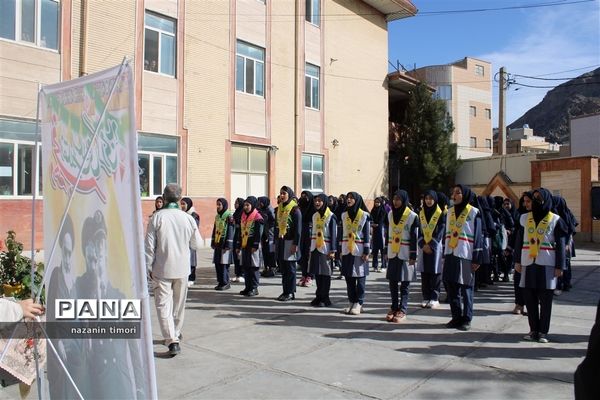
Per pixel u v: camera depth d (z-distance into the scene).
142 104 14.77
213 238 9.54
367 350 5.58
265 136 19.09
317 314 7.44
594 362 1.85
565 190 21.86
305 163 21.36
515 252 6.39
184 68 15.97
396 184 29.55
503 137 30.03
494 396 4.26
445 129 28.36
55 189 3.16
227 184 17.39
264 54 19.19
